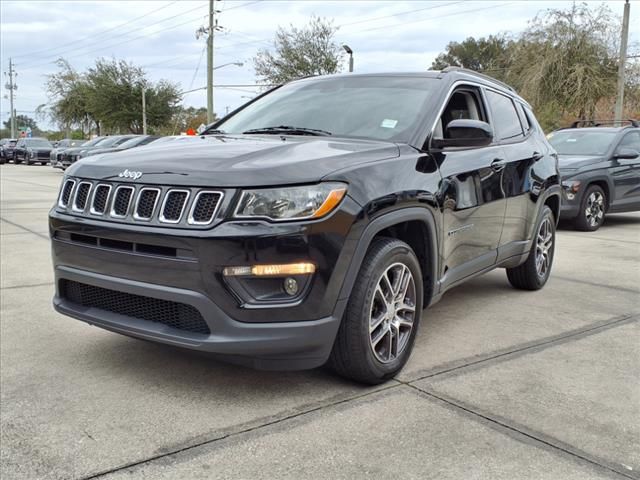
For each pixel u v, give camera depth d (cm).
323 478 244
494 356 384
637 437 283
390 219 316
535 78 2805
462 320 464
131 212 297
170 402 310
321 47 3478
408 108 391
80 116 5006
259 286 281
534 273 545
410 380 342
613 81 2744
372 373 322
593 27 2789
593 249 805
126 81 4422
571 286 584
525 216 504
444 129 398
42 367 355
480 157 425
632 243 859
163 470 248
